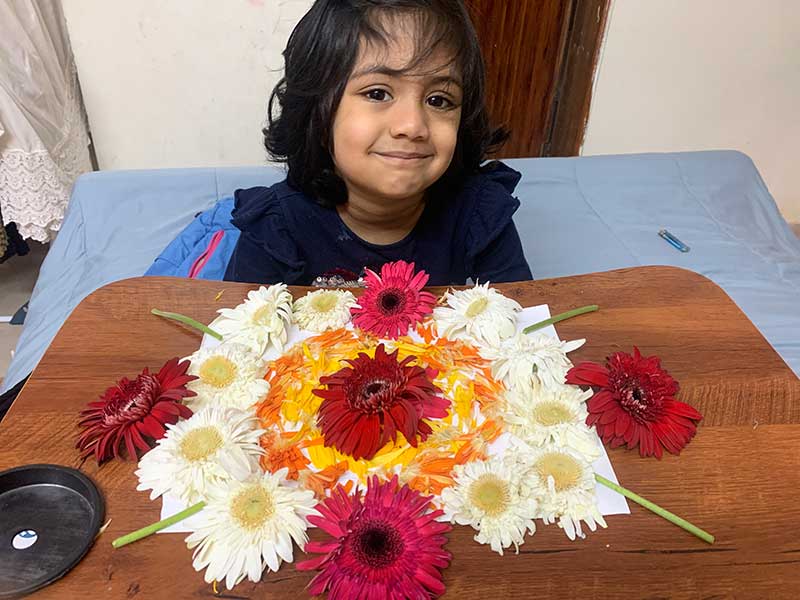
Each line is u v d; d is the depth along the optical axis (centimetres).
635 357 60
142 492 49
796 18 169
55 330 106
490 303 65
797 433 56
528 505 48
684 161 153
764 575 46
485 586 44
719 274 125
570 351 63
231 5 151
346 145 75
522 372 59
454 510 48
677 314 68
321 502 49
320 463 52
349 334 64
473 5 162
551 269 122
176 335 63
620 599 44
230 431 52
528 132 190
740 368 62
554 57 176
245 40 157
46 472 50
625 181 147
